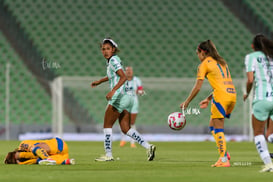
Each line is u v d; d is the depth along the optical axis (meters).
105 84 70.31
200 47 23.06
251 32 88.94
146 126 71.38
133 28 87.25
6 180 16.17
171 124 24.38
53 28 84.56
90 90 74.25
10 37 81.62
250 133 65.12
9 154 23.11
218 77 22.42
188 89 69.19
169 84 67.50
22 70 76.88
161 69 82.19
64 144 23.86
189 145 50.56
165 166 22.69
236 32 88.50
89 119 73.50
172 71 82.19
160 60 83.12
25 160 23.36
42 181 15.84
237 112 70.56
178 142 59.00
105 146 27.03
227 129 70.19
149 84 67.56
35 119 71.94
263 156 19.33
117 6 89.75
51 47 81.69
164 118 76.44
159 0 91.81
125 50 83.75
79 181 15.77
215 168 21.28
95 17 87.62
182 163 24.91
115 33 85.88
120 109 26.69
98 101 74.50
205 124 71.56
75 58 81.12
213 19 90.31
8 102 66.50
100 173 18.70
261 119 19.53
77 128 68.62
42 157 22.58
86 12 87.94
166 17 89.62
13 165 22.41
